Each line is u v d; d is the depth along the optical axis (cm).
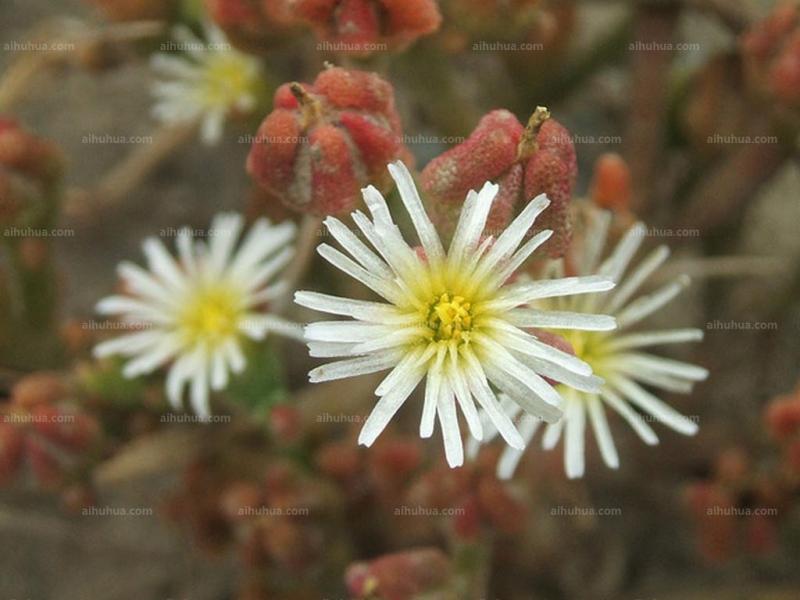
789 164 10
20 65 8
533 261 5
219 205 10
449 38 7
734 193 8
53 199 7
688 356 9
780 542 8
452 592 6
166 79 10
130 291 7
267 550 7
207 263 7
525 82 9
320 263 8
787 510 7
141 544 9
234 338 7
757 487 7
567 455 5
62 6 11
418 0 5
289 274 7
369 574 6
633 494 8
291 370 9
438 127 7
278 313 7
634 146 8
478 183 5
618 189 6
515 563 8
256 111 8
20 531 9
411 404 9
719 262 8
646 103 8
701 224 8
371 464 7
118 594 9
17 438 7
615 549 9
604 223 6
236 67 8
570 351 5
